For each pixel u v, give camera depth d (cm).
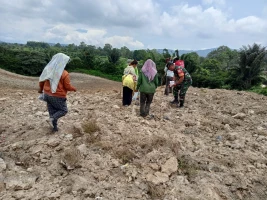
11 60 3388
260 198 383
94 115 636
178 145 505
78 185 355
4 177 360
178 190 374
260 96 1074
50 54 3825
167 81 953
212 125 648
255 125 669
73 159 412
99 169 403
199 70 3481
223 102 919
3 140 480
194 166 441
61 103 475
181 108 791
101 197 338
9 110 668
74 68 3738
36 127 543
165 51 3200
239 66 3216
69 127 544
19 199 321
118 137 512
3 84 1566
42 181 363
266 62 3256
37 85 1855
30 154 425
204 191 372
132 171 404
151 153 455
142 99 647
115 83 2544
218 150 510
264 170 446
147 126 590
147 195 359
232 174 426
